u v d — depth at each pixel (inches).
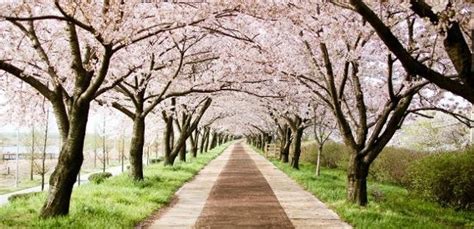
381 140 499.8
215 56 674.2
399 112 489.7
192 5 416.5
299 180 786.2
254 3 417.4
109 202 465.7
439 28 239.1
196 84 674.8
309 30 472.4
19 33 457.4
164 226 391.5
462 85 243.6
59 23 490.0
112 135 1535.4
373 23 242.1
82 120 393.7
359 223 395.5
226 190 660.7
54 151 2322.8
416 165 671.1
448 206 584.4
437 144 1129.4
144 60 558.9
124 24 381.4
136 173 693.3
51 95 396.5
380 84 618.5
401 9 396.5
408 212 497.0
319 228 390.0
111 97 736.3
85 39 419.8
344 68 518.6
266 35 583.8
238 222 414.3
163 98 671.1
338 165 1199.6
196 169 1003.9
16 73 384.2
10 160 2331.4
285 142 1348.4
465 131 1095.6
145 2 402.3
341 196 569.6
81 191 542.3
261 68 604.1
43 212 383.9
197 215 449.7
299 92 721.6
